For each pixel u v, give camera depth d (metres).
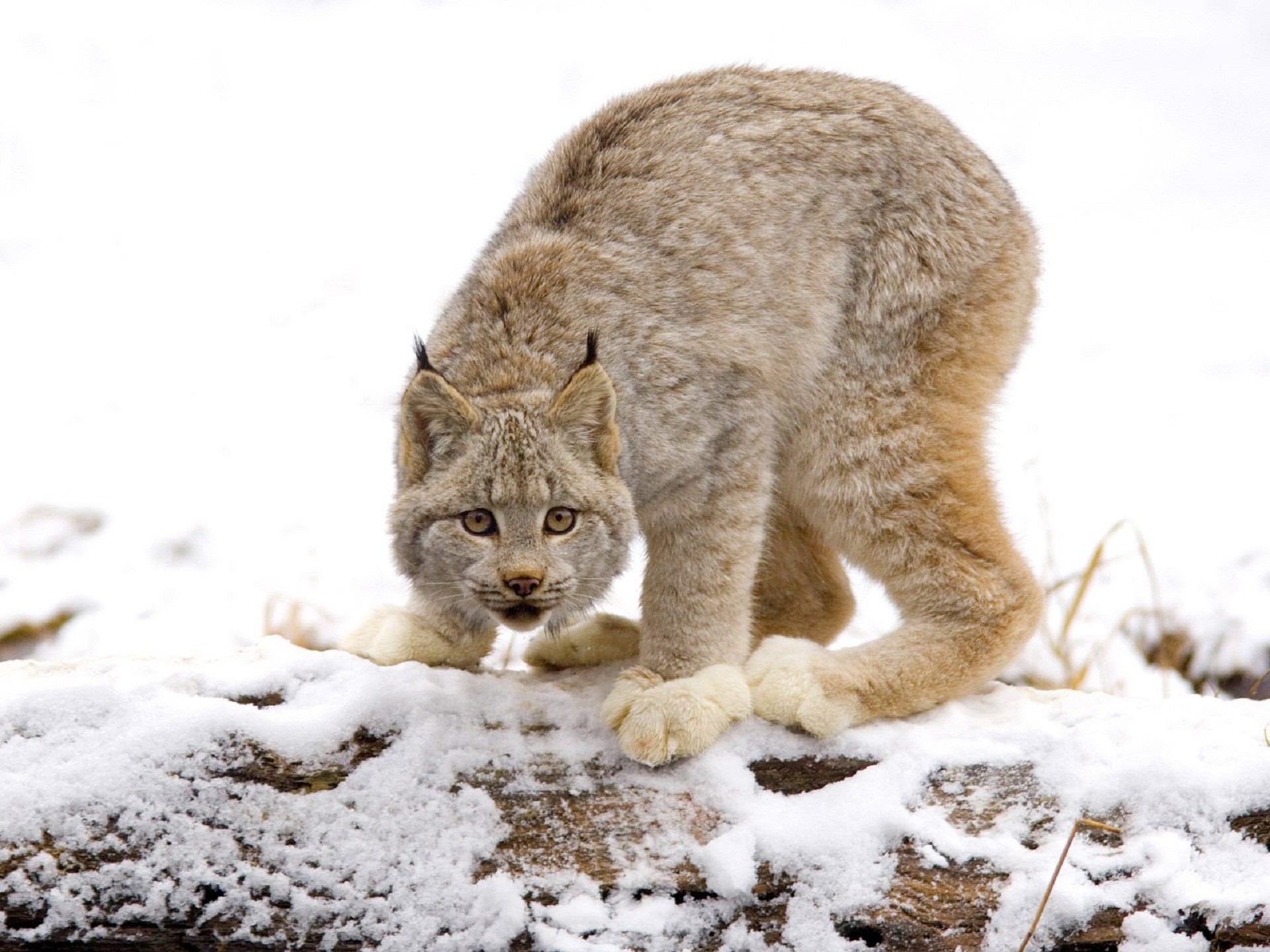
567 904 7.83
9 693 8.15
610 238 9.58
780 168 9.98
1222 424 17.83
